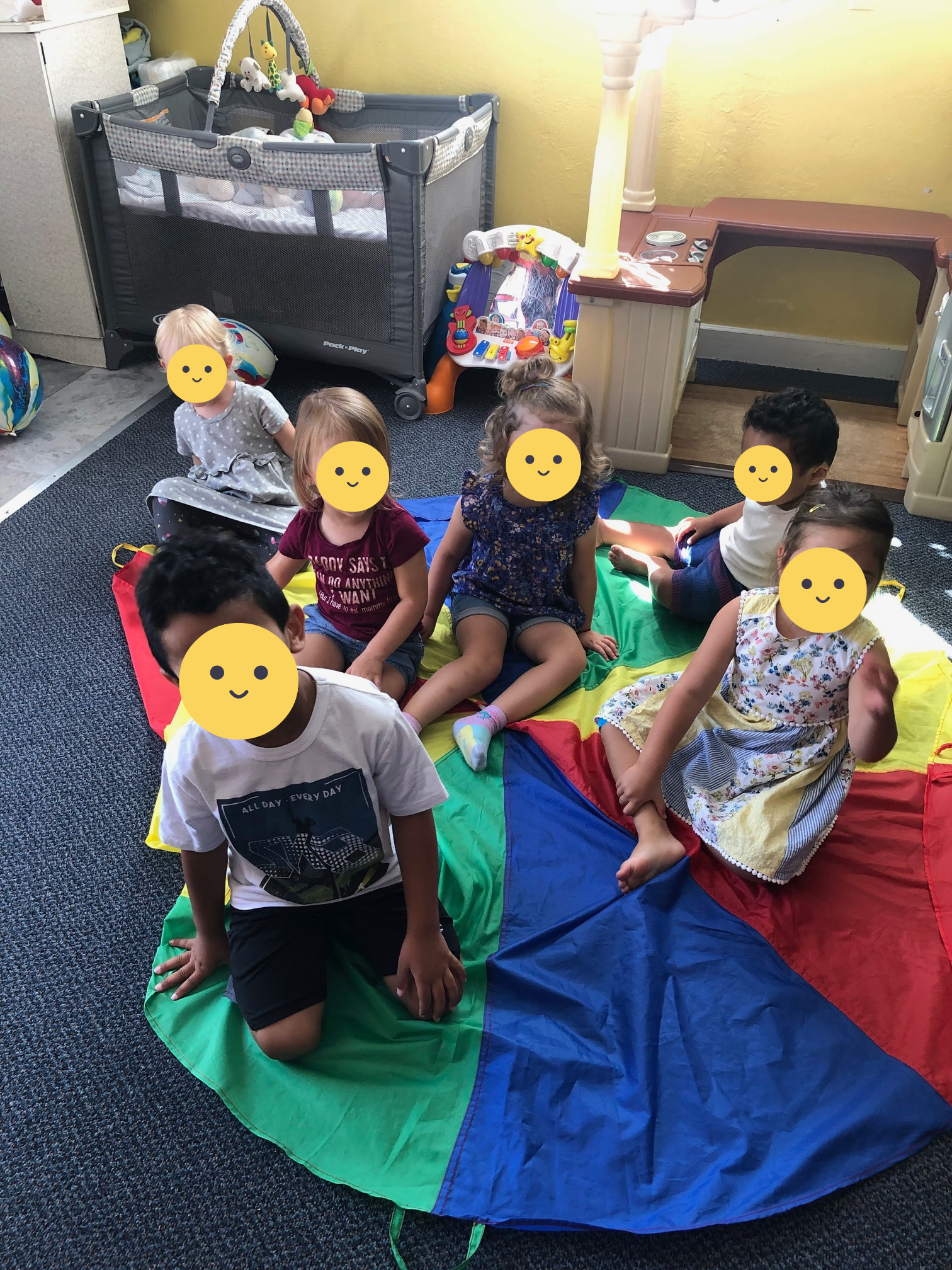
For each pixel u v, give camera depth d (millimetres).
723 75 2498
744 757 1338
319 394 1405
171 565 831
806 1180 983
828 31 2377
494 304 2576
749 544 1653
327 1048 1097
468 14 2637
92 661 1742
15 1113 1068
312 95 2773
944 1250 953
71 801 1464
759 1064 1089
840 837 1366
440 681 1520
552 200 2830
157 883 1337
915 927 1246
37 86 2445
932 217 2447
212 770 941
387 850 1102
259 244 2484
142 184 2529
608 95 1915
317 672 984
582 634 1697
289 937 1089
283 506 1940
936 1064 1090
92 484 2281
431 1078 1073
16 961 1232
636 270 2188
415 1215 972
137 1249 954
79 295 2748
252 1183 1003
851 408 2631
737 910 1261
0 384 2371
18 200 2635
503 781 1449
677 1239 956
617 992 1159
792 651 1271
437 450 2441
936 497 2139
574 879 1300
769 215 2490
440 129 2760
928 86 2385
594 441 1563
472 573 1619
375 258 2406
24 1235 967
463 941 1220
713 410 2621
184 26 2895
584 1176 985
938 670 1672
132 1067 1110
